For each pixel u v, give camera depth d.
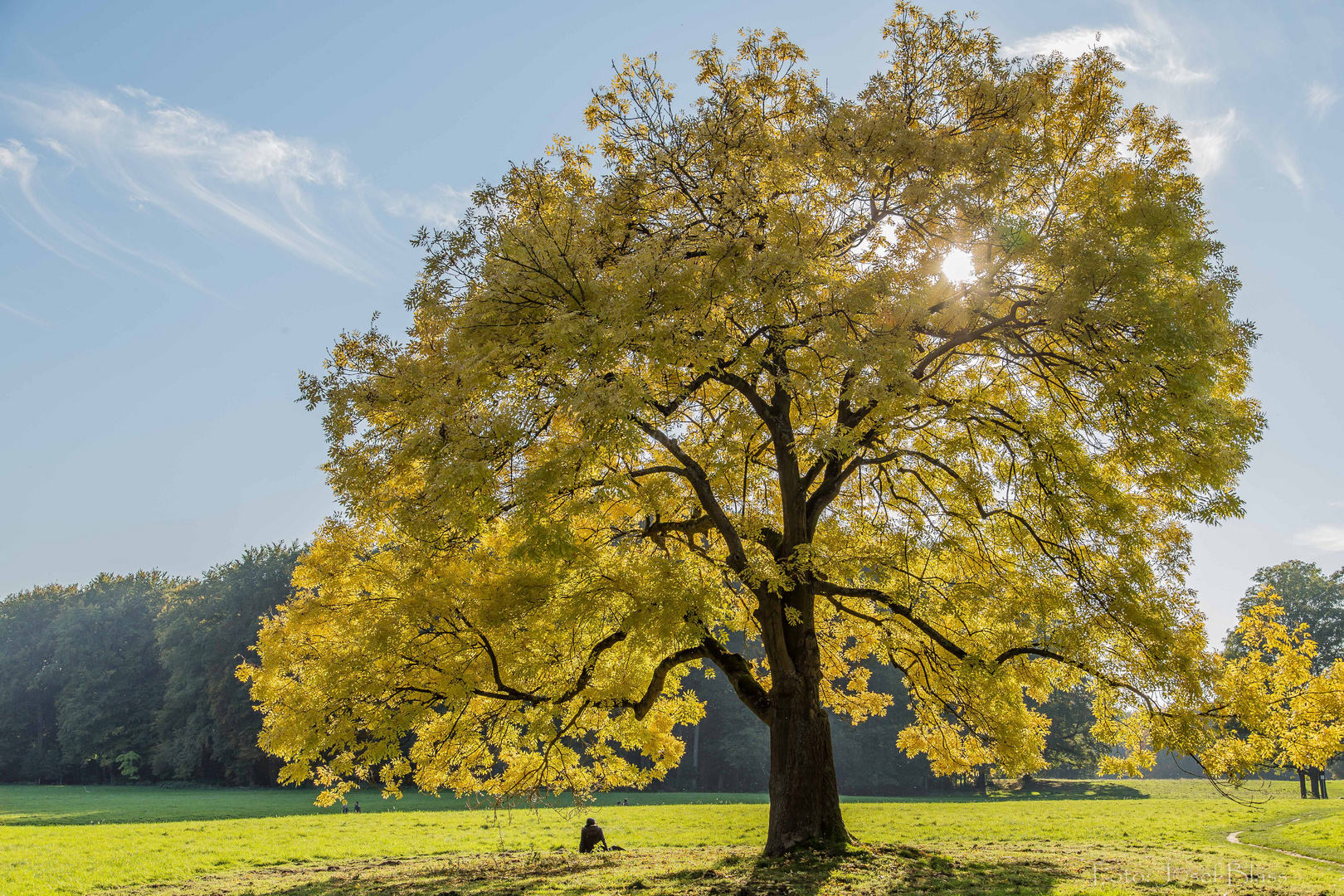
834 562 12.84
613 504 14.70
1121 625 12.33
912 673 17.00
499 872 15.43
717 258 11.74
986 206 12.36
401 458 12.24
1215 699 12.54
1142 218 12.22
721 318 12.15
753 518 14.34
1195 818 25.45
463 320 11.80
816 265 12.02
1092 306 11.82
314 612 14.12
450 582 13.12
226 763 62.88
